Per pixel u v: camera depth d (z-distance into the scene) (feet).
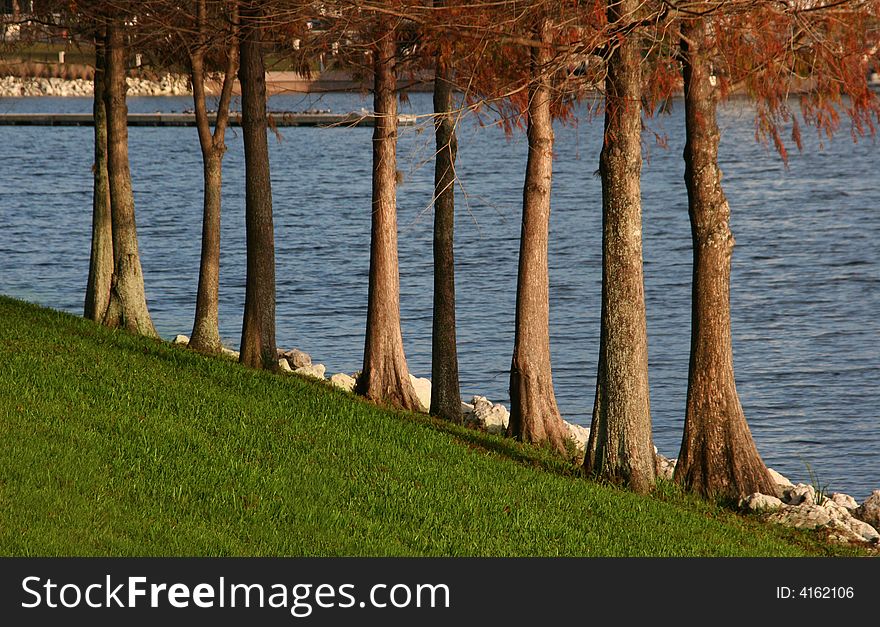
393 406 138.92
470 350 214.90
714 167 107.76
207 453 88.69
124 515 74.08
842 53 92.32
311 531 76.79
